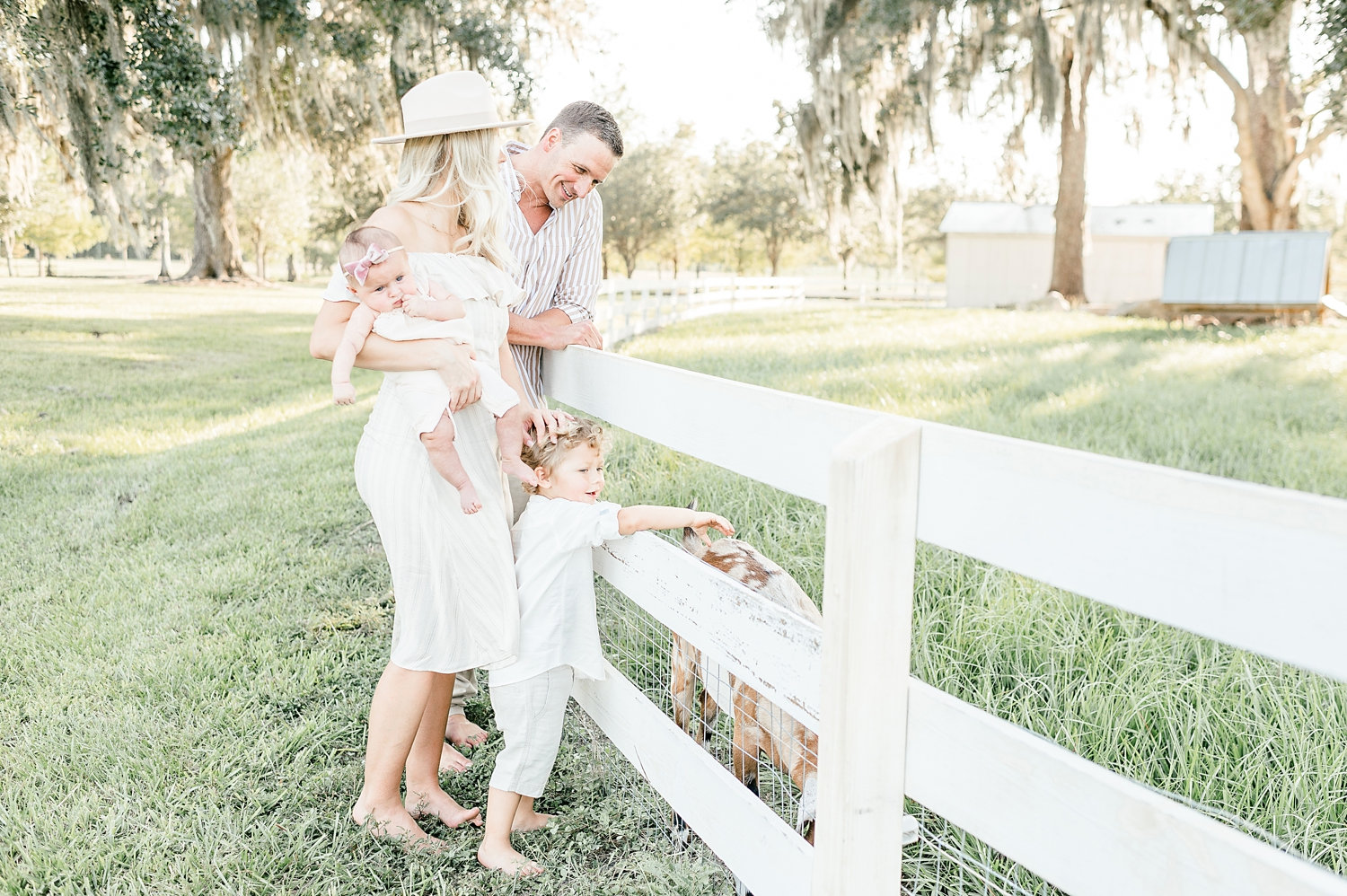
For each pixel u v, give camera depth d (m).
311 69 16.86
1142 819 1.06
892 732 1.41
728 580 1.92
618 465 5.62
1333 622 0.87
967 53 20.41
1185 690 2.74
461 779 2.74
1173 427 6.62
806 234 54.62
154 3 11.70
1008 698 2.78
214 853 2.29
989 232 33.25
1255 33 18.58
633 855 2.35
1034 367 10.32
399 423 2.24
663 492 4.84
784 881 1.72
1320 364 10.67
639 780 2.65
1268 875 0.93
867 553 1.32
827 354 11.99
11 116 12.24
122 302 24.09
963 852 2.11
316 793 2.60
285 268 79.88
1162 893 1.04
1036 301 25.45
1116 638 3.07
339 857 2.31
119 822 2.43
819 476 1.58
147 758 2.74
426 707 2.50
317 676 3.30
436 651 2.30
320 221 50.88
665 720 2.21
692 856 2.33
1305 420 7.02
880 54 20.05
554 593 2.33
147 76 11.65
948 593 3.57
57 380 10.51
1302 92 21.22
